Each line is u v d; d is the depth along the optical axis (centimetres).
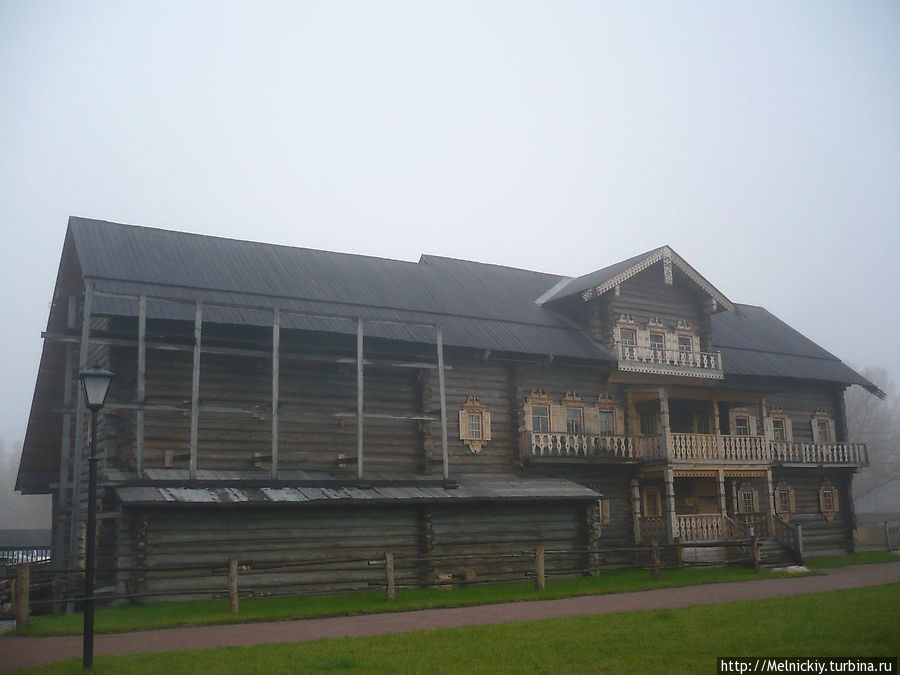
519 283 3566
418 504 2442
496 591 2147
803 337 4062
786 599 1748
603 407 3120
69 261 2736
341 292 2858
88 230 2680
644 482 3181
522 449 2867
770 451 3372
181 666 1127
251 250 3000
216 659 1174
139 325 2203
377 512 2422
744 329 3881
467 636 1331
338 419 2628
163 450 2364
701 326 3453
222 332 2483
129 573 2112
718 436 3108
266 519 2253
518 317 3141
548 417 2994
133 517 2139
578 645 1220
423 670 1063
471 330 2888
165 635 1502
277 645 1292
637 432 3148
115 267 2480
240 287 2638
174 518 2134
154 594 1708
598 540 2977
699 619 1459
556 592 2070
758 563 2633
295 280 2842
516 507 2645
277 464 2291
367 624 1574
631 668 1052
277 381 2316
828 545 3634
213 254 2848
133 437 2350
